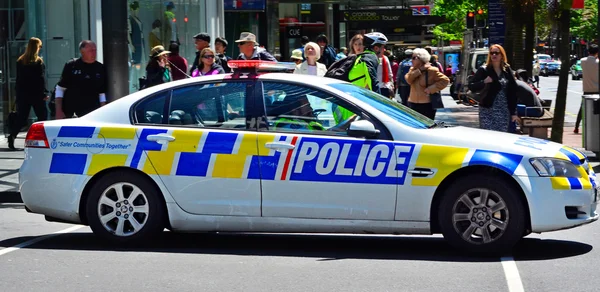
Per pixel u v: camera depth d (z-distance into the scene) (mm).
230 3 27078
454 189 7770
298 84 8188
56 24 17859
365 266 7566
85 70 12125
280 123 8078
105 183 8258
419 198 7789
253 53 13734
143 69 19344
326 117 8047
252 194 8023
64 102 12273
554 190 7656
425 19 38312
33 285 6910
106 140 8266
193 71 14477
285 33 33875
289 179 7953
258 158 8008
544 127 16594
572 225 7730
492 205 7742
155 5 19719
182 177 8125
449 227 7805
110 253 8125
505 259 7773
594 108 14680
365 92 8508
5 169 13461
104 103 12258
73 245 8539
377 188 7836
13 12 17719
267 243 8750
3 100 17641
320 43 18859
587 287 6742
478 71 12242
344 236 9203
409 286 6816
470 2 32969
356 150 7871
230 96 8234
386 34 44375
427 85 13562
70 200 8328
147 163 8164
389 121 7945
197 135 8141
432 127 8250
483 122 12266
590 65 19391
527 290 6660
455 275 7176
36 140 8438
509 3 21141
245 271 7383
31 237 9016
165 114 8297
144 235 8242
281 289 6746
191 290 6730
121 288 6805
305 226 7984
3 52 17641
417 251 8273
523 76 19422
